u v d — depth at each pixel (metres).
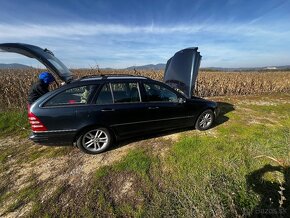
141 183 3.19
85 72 15.75
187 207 2.53
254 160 3.64
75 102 3.81
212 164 3.59
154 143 4.57
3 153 4.28
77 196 2.95
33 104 3.62
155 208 2.63
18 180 3.37
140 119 4.35
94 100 3.92
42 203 2.83
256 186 2.96
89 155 4.10
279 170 3.28
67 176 3.44
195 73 5.10
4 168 3.73
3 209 2.73
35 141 3.66
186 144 4.40
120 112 4.09
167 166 3.61
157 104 4.51
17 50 3.99
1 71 13.47
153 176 3.35
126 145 4.49
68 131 3.76
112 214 2.61
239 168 3.39
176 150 4.16
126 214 2.60
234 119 6.46
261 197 2.72
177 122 4.92
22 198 2.93
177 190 2.92
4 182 3.31
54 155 4.15
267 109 8.02
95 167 3.67
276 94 13.08
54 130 3.68
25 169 3.68
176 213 2.52
